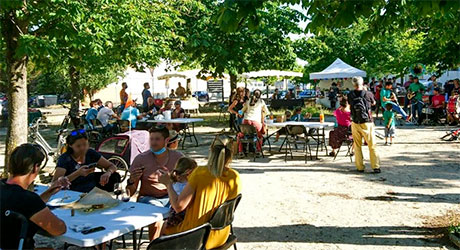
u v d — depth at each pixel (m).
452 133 12.16
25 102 7.61
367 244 4.73
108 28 8.12
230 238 3.85
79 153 4.82
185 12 16.22
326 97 26.50
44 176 8.34
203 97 40.38
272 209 6.12
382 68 31.22
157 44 11.45
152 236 4.09
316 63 32.09
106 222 3.23
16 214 2.82
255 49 17.02
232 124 15.05
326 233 5.11
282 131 11.38
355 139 8.41
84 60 9.80
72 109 14.80
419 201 6.33
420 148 11.05
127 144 8.34
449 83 18.05
